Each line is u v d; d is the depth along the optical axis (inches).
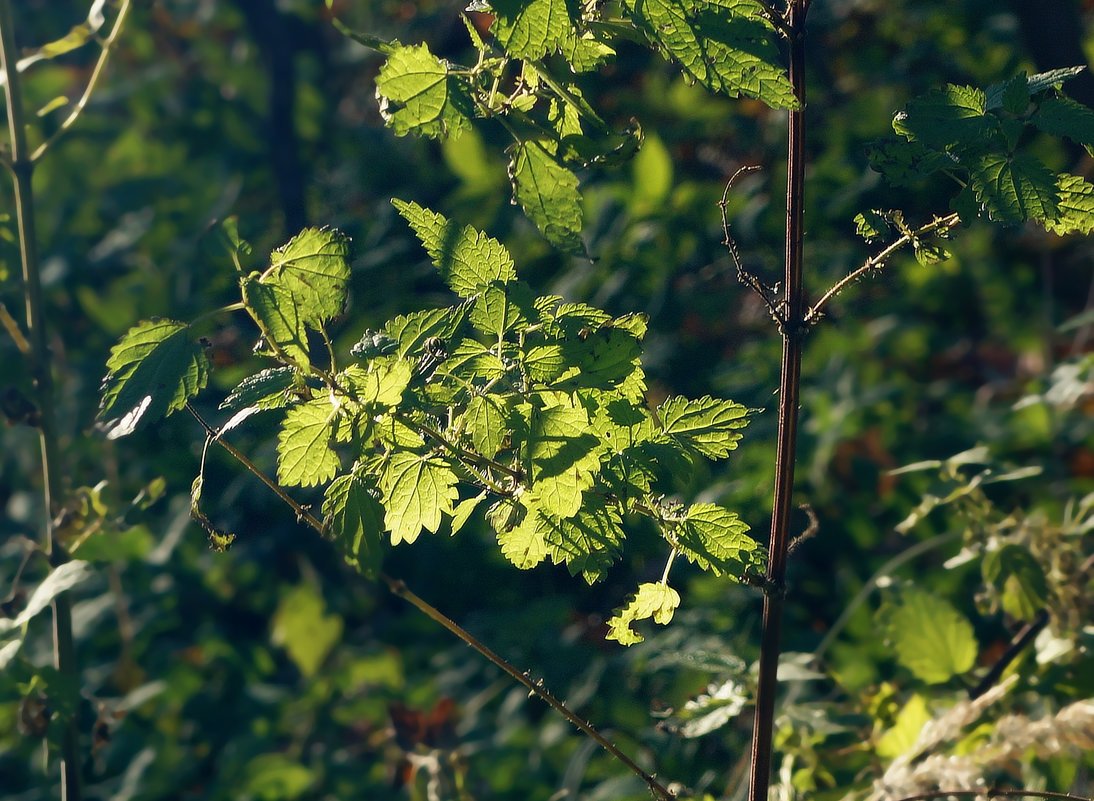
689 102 109.3
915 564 97.9
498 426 54.6
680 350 96.9
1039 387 104.7
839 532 100.3
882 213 57.3
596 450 55.9
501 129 100.9
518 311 55.1
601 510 55.9
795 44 56.5
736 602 84.7
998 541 67.6
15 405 65.4
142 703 101.7
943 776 62.2
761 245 103.8
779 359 98.3
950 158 56.1
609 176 102.7
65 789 64.6
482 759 90.3
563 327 55.1
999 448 106.7
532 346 55.0
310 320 55.1
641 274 96.7
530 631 94.3
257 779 93.6
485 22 114.3
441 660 105.5
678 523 56.9
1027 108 55.9
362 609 117.6
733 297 98.3
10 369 115.5
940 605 68.7
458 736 95.3
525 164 54.8
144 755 98.2
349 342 96.4
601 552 56.1
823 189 104.7
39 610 62.4
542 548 56.1
